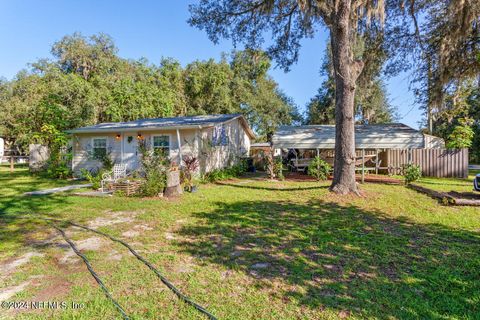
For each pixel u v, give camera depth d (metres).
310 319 2.43
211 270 3.44
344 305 2.64
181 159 11.56
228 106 28.80
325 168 11.66
